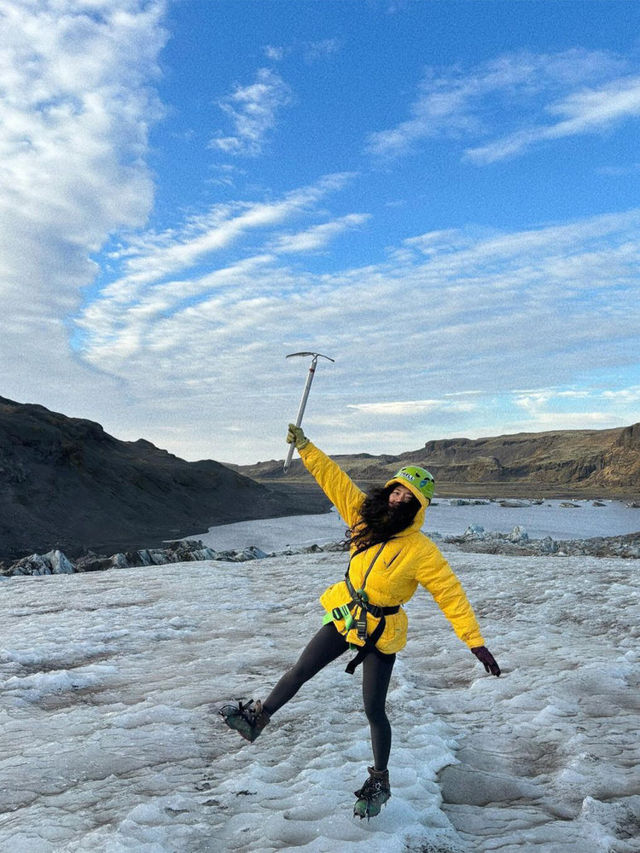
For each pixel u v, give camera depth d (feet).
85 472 298.56
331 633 10.19
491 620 30.42
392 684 19.97
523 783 12.36
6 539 208.33
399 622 10.05
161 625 30.27
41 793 12.12
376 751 10.35
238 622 31.07
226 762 13.48
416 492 9.93
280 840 9.89
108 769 13.20
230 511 372.99
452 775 12.78
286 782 12.23
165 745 14.51
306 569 53.42
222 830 10.38
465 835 10.28
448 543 76.84
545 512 488.44
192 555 75.56
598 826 10.36
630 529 314.76
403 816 10.61
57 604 38.55
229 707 9.91
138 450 431.43
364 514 10.25
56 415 361.92
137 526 273.13
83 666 22.62
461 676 20.92
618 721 15.81
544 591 36.76
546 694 18.08
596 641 25.26
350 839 9.83
